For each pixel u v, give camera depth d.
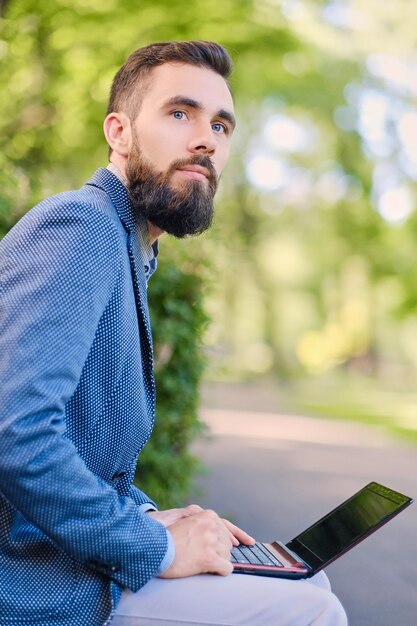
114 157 2.22
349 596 4.77
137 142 2.15
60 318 1.77
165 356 5.60
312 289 43.03
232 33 10.49
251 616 1.84
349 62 19.06
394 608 4.53
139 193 2.12
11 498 1.73
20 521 1.86
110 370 1.93
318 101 20.33
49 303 1.77
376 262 30.92
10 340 1.74
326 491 8.93
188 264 5.78
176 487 5.76
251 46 11.91
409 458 12.60
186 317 5.58
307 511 7.59
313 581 2.11
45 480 1.72
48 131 10.25
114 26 9.70
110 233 1.92
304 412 22.33
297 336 53.41
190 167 2.13
